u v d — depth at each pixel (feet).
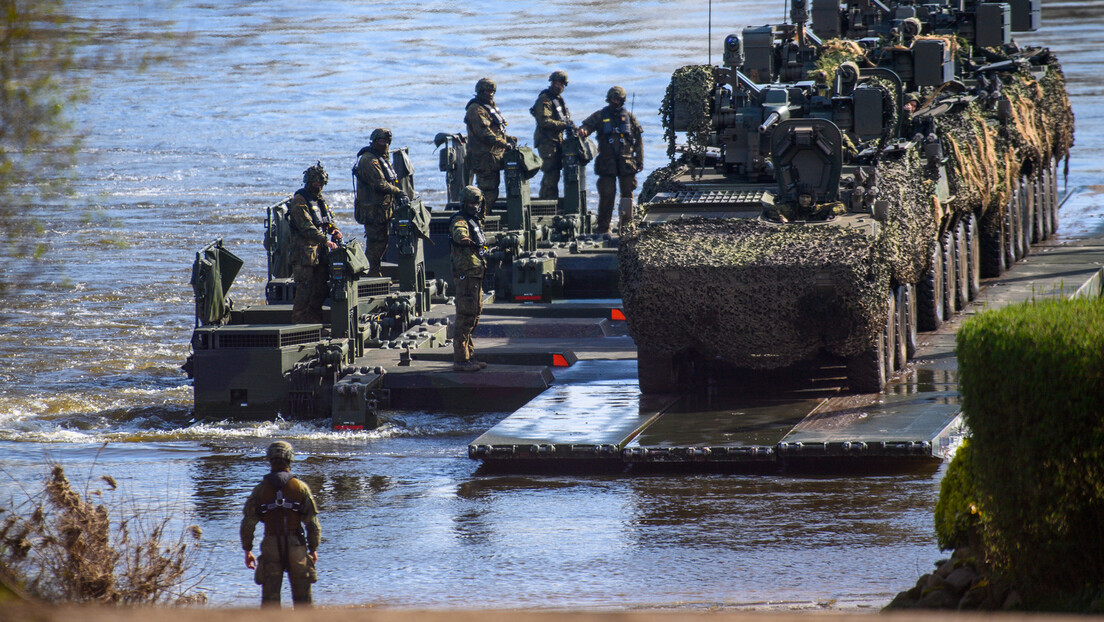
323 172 213.66
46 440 186.19
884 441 153.58
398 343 222.48
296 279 214.69
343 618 53.83
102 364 238.89
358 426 191.72
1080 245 304.09
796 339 173.47
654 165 486.38
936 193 207.82
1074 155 490.08
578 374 210.18
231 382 199.00
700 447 157.38
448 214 283.59
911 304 202.08
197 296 208.95
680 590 108.47
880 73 219.20
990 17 289.53
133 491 153.58
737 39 222.89
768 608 99.66
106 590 96.73
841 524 129.49
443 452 176.35
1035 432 84.12
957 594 92.73
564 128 318.24
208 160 548.72
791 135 181.68
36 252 78.28
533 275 262.88
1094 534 84.79
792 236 171.42
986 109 261.44
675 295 172.35
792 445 155.02
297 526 103.96
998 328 86.79
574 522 135.64
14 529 100.42
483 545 127.24
